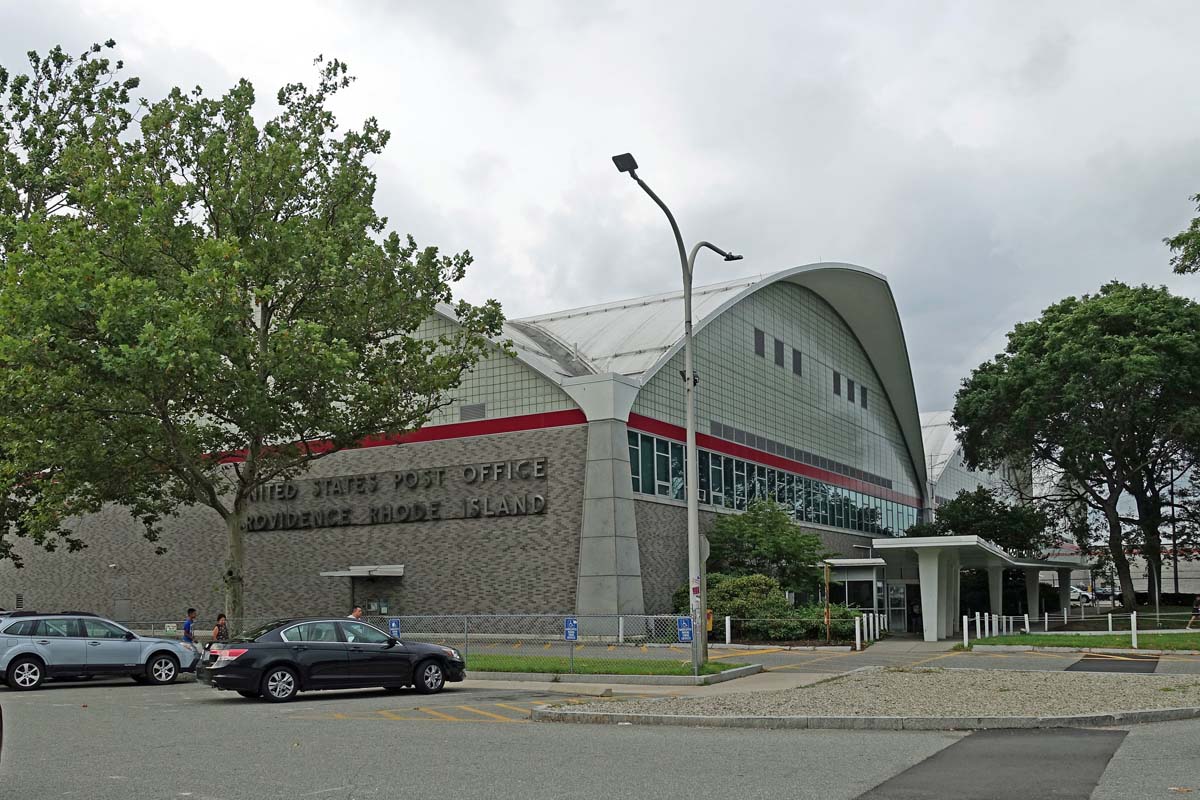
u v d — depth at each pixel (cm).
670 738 1372
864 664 2664
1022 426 5294
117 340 2536
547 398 3847
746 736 1388
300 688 1952
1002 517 5959
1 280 2908
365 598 4078
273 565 4334
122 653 2452
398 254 3067
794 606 4059
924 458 7038
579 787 1002
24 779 1074
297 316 3038
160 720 1636
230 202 2906
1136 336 4966
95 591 4878
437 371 3092
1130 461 5550
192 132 3003
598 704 1717
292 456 3105
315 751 1263
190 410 3048
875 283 5691
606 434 3694
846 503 5800
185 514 4688
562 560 3697
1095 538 5972
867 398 6347
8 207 3447
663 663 2503
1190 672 2248
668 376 4128
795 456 5212
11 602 5116
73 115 3581
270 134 3025
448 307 4078
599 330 4544
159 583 4700
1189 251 3697
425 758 1198
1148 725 1416
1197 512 5856
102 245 2786
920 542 3722
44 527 3272
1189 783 969
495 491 3881
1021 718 1417
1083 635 3416
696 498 2373
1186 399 4959
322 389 2881
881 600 4609
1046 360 5228
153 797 971
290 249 2861
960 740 1306
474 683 2348
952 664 2614
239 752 1260
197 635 4209
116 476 3006
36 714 1752
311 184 3133
